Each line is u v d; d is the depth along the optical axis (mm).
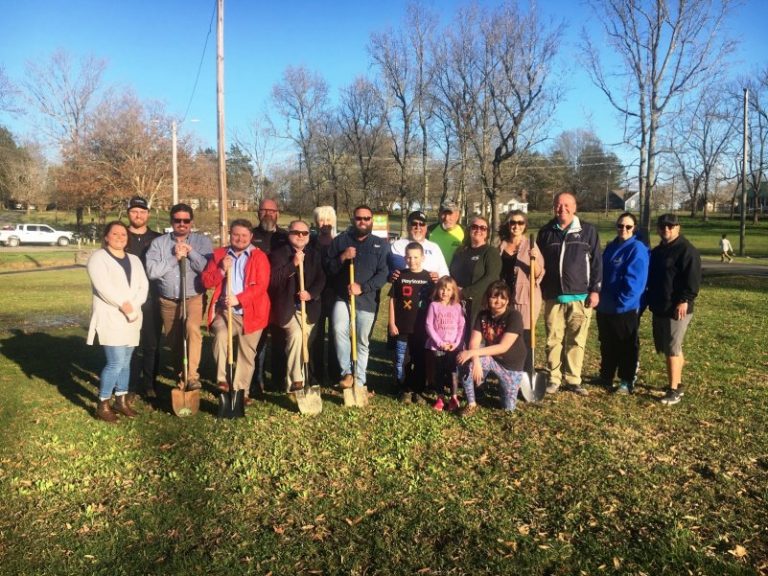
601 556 3238
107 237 5211
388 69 39344
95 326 5207
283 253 5883
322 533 3463
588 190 78250
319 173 51469
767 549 3309
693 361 7508
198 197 46500
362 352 6004
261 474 4219
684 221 64312
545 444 4770
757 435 4961
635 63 23156
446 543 3365
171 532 3477
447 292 5688
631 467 4332
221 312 5625
